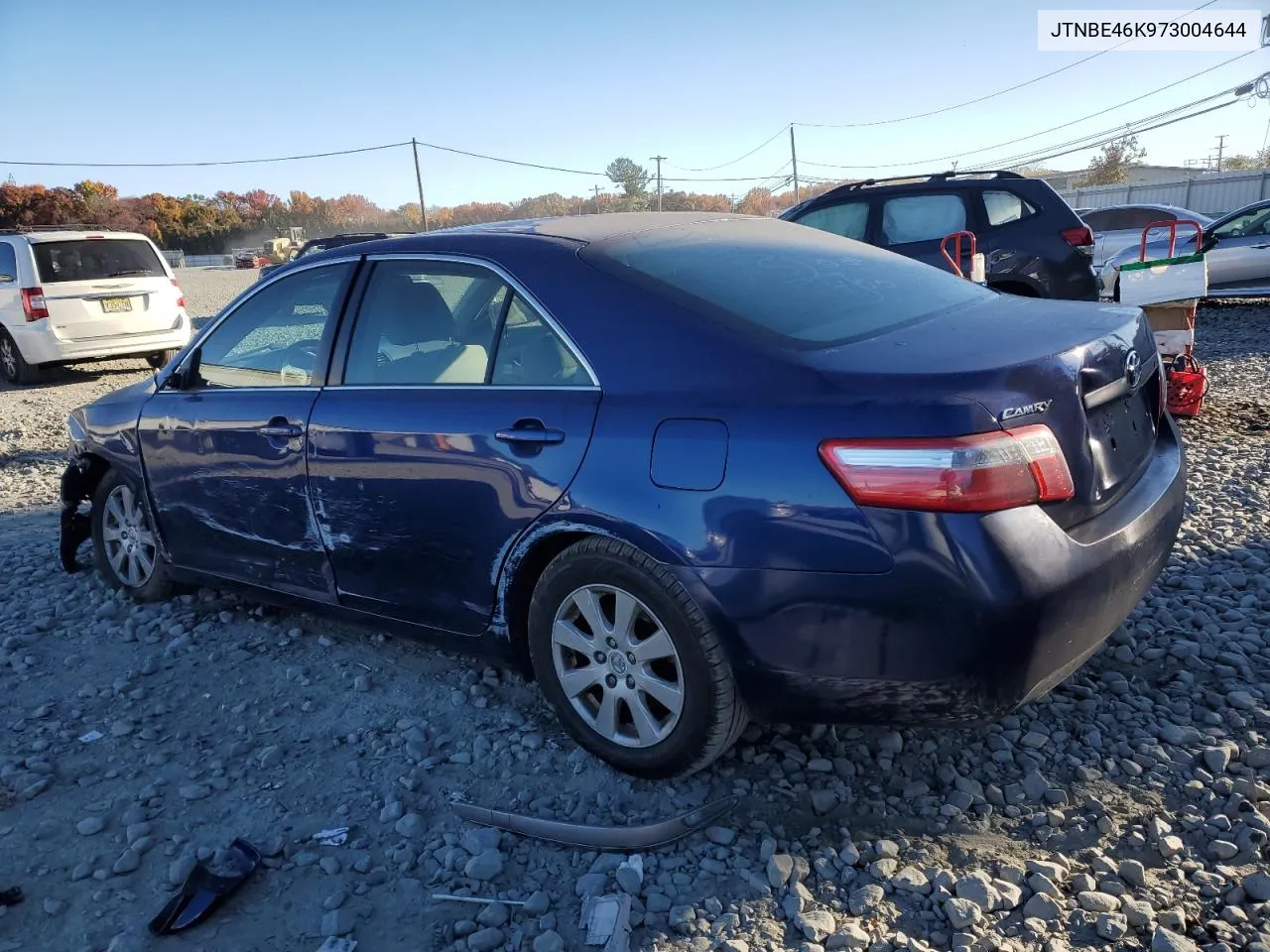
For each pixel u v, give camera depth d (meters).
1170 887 2.49
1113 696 3.42
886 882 2.59
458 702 3.62
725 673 2.77
